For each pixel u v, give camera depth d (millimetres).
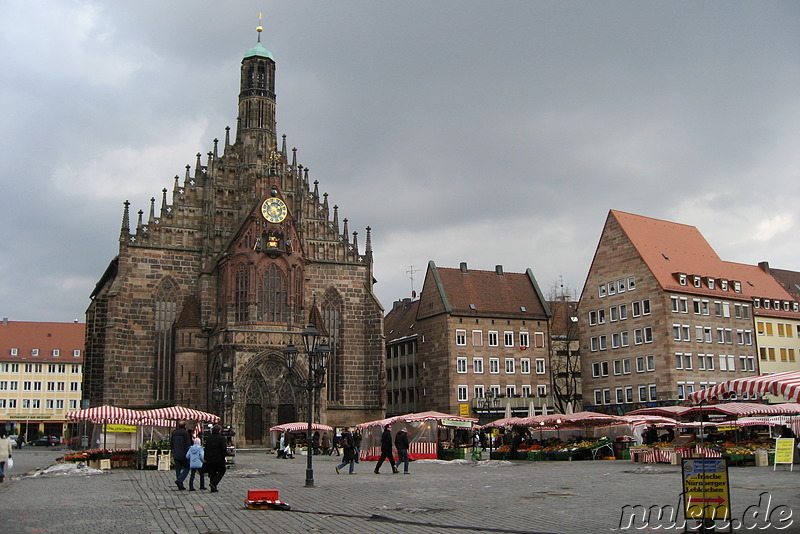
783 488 31625
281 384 87875
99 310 93375
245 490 34594
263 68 102500
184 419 54125
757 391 26938
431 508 26438
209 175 94688
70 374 163750
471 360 107875
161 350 90125
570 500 28266
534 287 116938
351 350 96688
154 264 91312
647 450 52156
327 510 26281
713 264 110625
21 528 21562
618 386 103062
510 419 64500
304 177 99188
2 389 158875
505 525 22062
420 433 63688
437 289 110438
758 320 110000
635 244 103062
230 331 86062
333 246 98375
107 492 33781
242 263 89375
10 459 41344
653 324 98812
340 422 94562
